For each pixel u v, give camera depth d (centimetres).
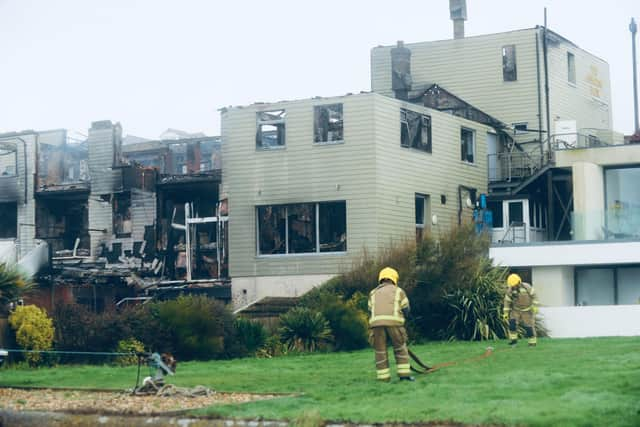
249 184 4334
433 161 4519
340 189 4159
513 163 5084
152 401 1950
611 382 1886
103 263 5066
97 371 2648
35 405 1941
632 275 3878
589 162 4434
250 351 3169
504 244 3931
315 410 1689
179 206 5019
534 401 1708
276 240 4278
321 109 4241
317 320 3234
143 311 3077
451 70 5450
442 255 3591
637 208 3872
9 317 2911
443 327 3497
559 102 5394
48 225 5328
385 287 2106
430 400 1781
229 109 4400
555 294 3866
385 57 5522
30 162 5300
